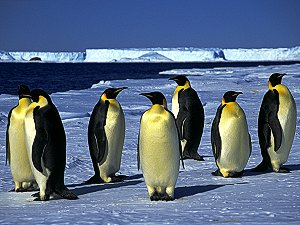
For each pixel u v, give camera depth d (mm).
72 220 7340
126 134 19266
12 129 10453
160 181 9312
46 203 9414
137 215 7629
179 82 14930
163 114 9156
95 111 11641
